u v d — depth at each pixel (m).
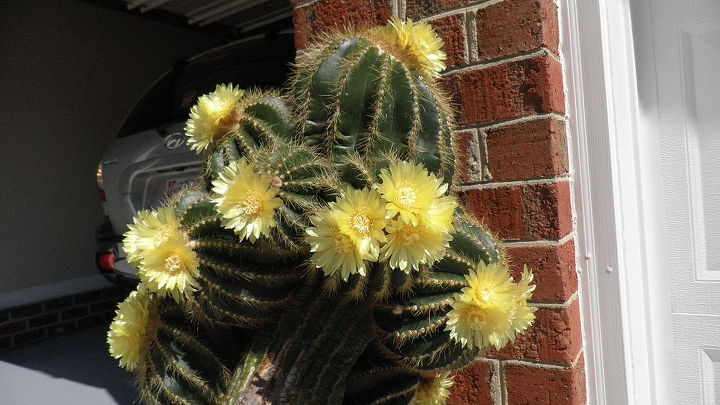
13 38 2.14
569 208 0.83
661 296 0.90
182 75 1.71
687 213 0.88
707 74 0.87
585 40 0.83
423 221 0.58
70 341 2.13
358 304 0.63
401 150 0.65
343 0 0.90
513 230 0.81
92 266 2.41
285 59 1.50
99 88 2.44
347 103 0.65
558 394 0.80
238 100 0.72
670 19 0.89
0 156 2.11
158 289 0.62
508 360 0.82
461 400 0.85
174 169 1.48
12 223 2.15
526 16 0.79
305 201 0.60
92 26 2.41
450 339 0.63
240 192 0.60
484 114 0.82
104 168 1.66
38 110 2.23
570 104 0.84
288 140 0.67
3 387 1.67
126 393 1.58
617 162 0.84
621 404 0.83
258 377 0.64
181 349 0.66
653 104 0.90
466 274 0.64
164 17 2.50
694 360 0.89
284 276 0.63
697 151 0.88
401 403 0.69
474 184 0.83
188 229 0.63
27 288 2.18
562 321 0.79
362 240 0.57
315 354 0.64
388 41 0.68
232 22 2.72
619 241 0.83
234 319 0.64
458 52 0.83
